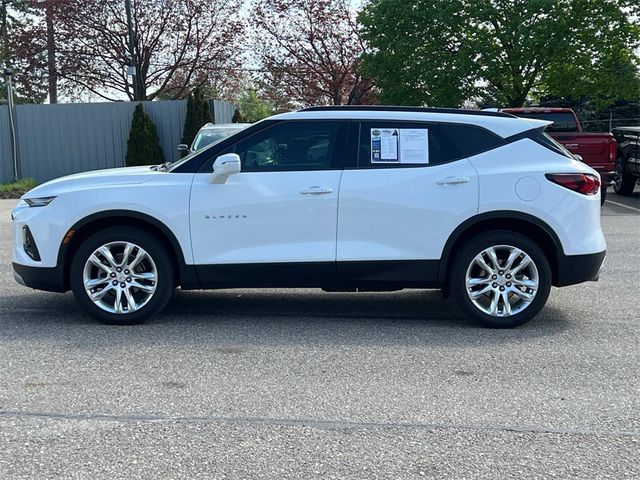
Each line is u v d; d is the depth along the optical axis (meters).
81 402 4.56
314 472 3.63
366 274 6.26
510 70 21.22
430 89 21.50
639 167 16.69
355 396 4.67
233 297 7.58
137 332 6.17
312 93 30.16
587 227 6.26
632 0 20.31
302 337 6.04
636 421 4.30
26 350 5.64
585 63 20.67
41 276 6.32
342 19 29.16
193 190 6.21
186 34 31.08
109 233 6.24
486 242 6.18
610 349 5.71
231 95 36.16
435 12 21.02
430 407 4.49
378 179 6.19
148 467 3.69
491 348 5.73
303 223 6.20
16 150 22.48
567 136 14.06
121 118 22.89
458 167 6.23
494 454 3.85
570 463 3.75
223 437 4.05
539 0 19.81
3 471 3.64
